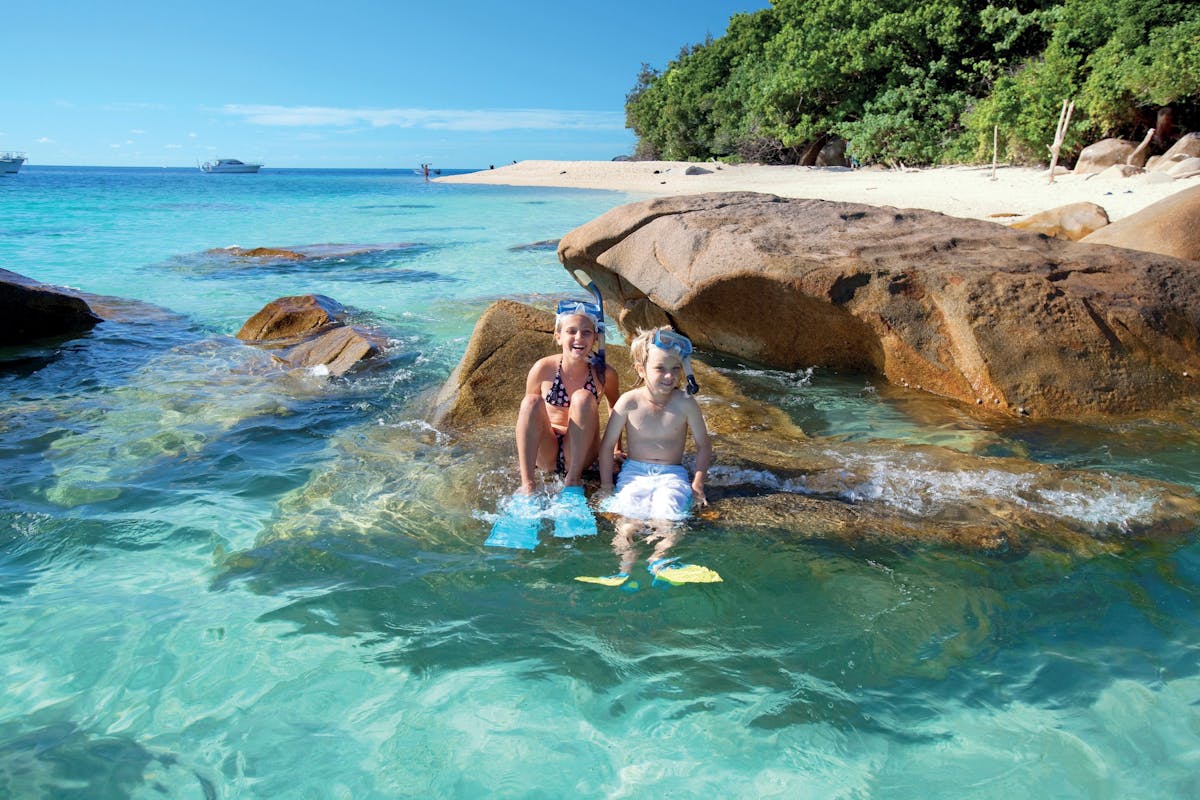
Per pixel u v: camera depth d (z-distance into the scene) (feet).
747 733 8.93
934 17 111.34
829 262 23.26
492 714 9.30
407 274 46.98
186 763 8.52
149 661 10.27
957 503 14.35
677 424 15.01
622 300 30.04
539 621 11.13
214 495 15.64
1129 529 13.41
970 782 8.17
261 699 9.57
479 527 13.97
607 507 14.28
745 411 19.98
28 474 16.72
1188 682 9.68
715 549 12.93
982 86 110.63
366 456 17.54
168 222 84.58
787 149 151.53
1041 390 20.42
